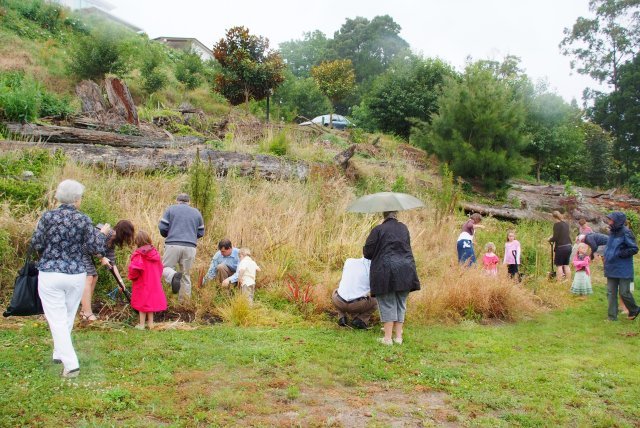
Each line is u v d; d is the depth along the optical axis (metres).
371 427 3.98
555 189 21.75
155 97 24.09
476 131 17.91
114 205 9.30
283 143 14.88
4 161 9.69
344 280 7.15
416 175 17.06
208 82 33.31
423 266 9.97
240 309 7.06
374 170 15.83
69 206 4.88
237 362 5.27
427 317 7.81
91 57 22.64
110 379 4.62
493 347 6.48
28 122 12.27
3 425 3.65
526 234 13.32
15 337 5.59
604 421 4.29
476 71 18.89
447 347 6.37
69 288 4.72
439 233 11.85
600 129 31.67
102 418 3.88
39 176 9.66
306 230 10.28
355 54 69.44
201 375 4.84
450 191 13.29
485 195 17.89
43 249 4.73
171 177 11.45
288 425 3.93
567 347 6.67
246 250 7.86
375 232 6.41
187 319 7.11
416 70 26.94
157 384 4.58
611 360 6.11
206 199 9.55
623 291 8.33
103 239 4.94
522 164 17.59
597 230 16.73
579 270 10.40
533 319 8.38
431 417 4.25
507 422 4.24
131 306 6.69
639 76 39.03
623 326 7.96
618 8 42.06
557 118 25.12
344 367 5.38
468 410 4.45
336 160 14.69
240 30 24.08
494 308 8.38
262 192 11.30
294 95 35.62
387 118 26.70
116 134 13.09
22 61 22.66
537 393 4.93
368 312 7.15
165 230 7.46
